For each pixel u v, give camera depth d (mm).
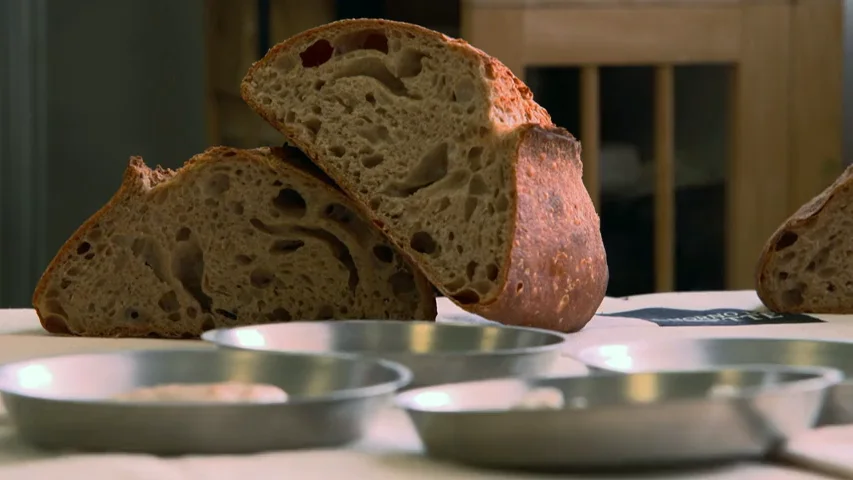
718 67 2176
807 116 2189
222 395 769
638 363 880
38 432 756
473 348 948
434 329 958
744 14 2158
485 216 1032
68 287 1127
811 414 750
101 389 822
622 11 2129
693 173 2189
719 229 2205
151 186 1128
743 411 721
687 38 2146
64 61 2219
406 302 1111
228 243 1118
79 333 1131
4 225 2174
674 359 885
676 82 2172
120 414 741
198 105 2270
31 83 2188
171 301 1130
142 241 1126
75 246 1122
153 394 770
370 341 963
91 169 2250
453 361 850
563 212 1078
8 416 815
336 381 818
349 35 1089
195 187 1114
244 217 1114
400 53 1071
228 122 2320
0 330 1153
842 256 1294
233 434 745
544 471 725
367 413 771
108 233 1123
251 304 1124
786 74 2178
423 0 2283
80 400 743
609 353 875
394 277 1115
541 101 2154
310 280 1120
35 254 2221
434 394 763
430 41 1059
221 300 1124
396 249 1098
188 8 2244
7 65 2150
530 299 1038
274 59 1094
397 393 842
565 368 933
